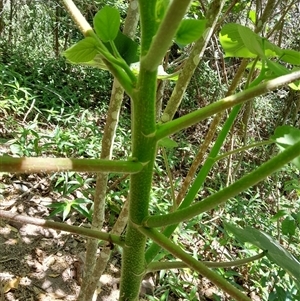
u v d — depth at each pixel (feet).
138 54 1.35
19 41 11.30
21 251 4.13
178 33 0.95
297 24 7.36
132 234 1.13
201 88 8.38
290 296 3.81
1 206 4.59
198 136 8.02
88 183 5.49
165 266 1.28
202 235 5.08
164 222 1.01
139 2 0.90
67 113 7.56
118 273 4.26
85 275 2.70
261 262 4.39
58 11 10.33
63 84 9.29
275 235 5.32
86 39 0.98
